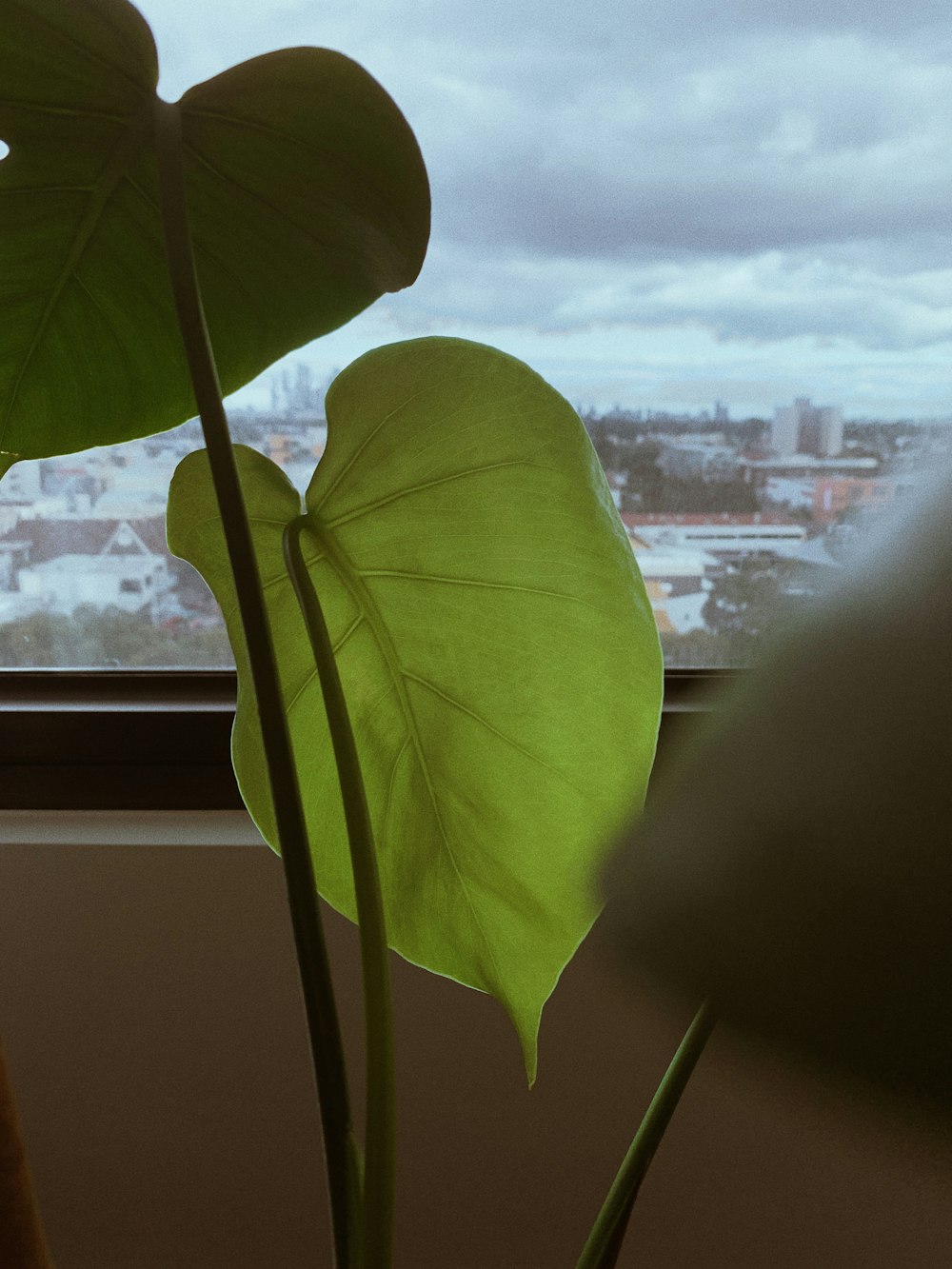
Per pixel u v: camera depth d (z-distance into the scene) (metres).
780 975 0.05
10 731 0.97
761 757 0.06
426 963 0.57
